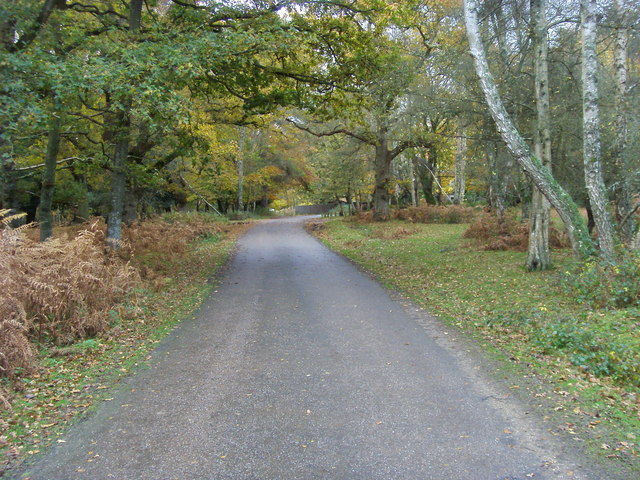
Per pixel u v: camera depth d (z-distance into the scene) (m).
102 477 3.38
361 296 10.11
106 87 9.28
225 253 18.86
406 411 4.40
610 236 8.92
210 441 3.89
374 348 6.41
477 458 3.54
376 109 15.77
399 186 41.16
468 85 13.66
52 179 12.75
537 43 11.34
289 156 48.53
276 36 11.27
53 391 5.04
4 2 9.12
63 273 7.32
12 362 5.28
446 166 39.25
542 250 11.80
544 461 3.48
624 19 10.58
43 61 8.63
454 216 29.42
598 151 9.02
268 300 9.80
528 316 7.46
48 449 3.80
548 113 11.42
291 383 5.17
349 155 32.06
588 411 4.30
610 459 3.49
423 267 13.99
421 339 6.82
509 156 16.86
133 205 22.20
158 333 7.38
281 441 3.87
